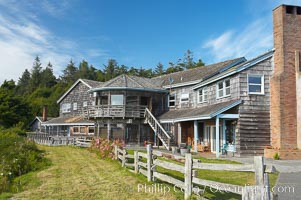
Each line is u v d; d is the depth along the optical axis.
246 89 20.45
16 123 45.94
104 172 12.63
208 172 12.23
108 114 28.62
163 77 36.34
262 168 6.16
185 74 33.19
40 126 45.69
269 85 20.78
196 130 22.41
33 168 13.74
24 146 18.17
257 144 20.08
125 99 29.17
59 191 9.37
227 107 19.88
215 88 23.98
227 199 7.78
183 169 8.23
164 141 26.25
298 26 20.53
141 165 11.52
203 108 23.94
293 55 20.19
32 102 61.50
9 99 46.72
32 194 9.03
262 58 20.78
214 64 32.06
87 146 25.92
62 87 80.75
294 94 19.81
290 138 19.30
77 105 39.84
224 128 21.89
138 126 29.45
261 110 20.47
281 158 18.41
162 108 31.62
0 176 10.97
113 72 99.06
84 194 8.95
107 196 8.66
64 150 23.09
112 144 17.42
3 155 14.78
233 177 11.10
